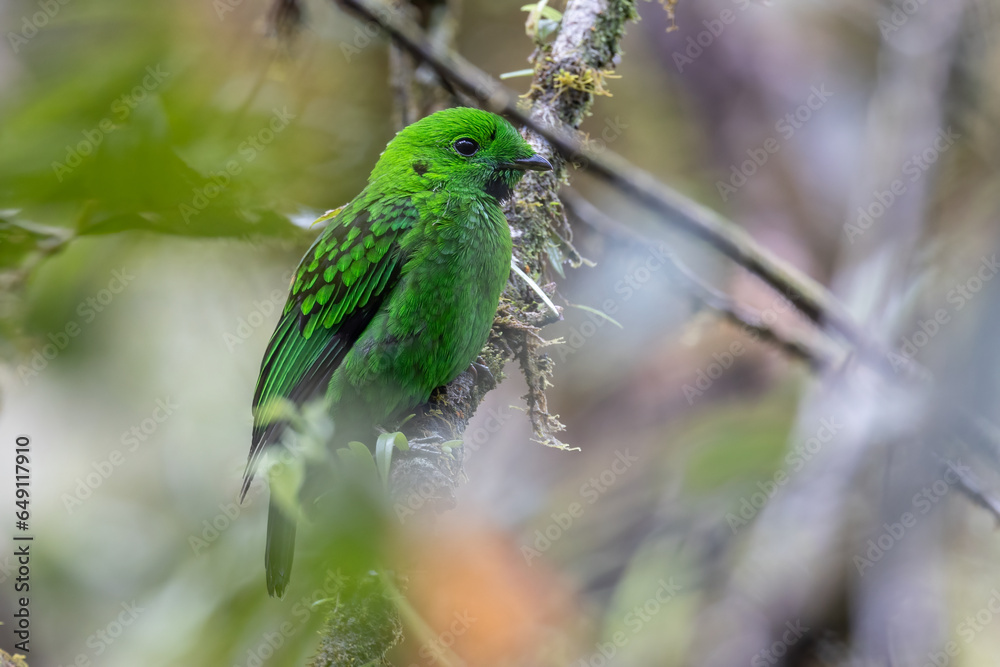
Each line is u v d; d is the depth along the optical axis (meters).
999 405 10.86
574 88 8.06
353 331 7.88
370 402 7.89
